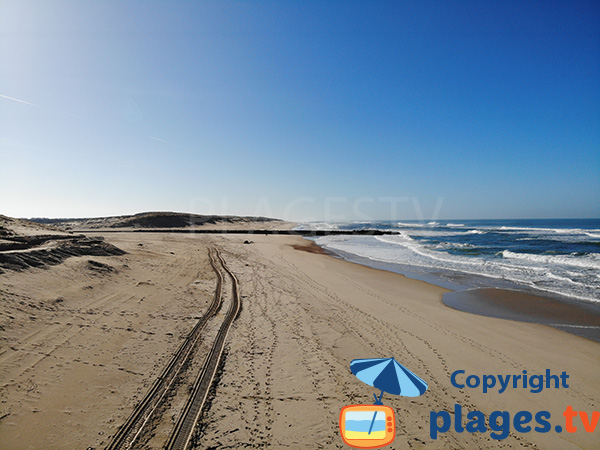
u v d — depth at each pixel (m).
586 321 9.07
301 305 9.84
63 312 6.93
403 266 18.62
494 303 10.92
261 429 4.21
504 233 47.81
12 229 13.45
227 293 10.77
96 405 4.33
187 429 4.11
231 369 5.70
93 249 13.28
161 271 12.98
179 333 7.02
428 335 7.80
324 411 4.65
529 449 4.13
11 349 5.14
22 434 3.63
